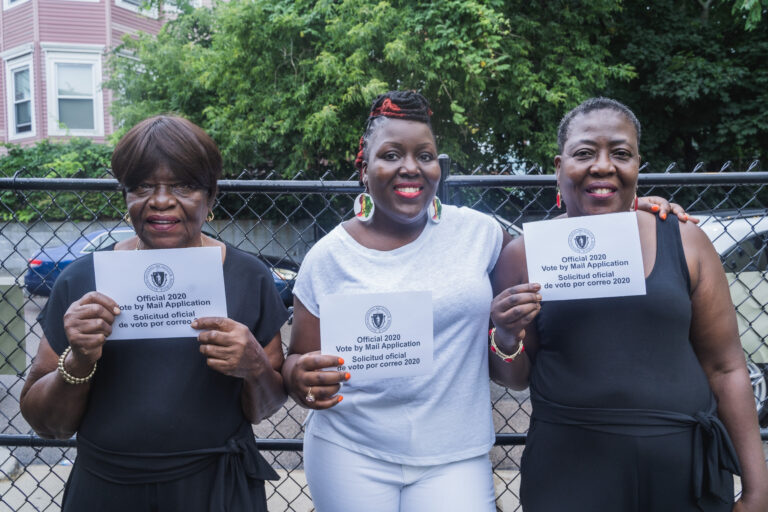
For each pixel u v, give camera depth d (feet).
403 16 29.86
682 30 39.01
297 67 31.91
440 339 5.36
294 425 12.64
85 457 4.72
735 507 4.97
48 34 48.52
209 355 4.52
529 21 32.45
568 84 32.63
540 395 5.23
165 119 4.73
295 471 10.76
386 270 5.45
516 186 7.16
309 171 32.01
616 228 4.85
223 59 32.68
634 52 36.94
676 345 4.86
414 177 5.27
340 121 30.27
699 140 40.78
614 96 37.91
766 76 36.63
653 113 39.47
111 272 4.55
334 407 5.48
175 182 4.63
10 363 7.70
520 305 4.83
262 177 33.24
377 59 31.07
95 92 49.85
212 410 4.81
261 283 5.18
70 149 39.99
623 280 4.83
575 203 5.24
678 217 5.15
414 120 5.29
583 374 4.94
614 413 4.78
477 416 5.48
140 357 4.73
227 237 13.93
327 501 5.54
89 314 4.35
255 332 5.15
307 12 31.81
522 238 5.64
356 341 5.08
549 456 5.08
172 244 4.74
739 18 36.58
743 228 10.91
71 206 24.95
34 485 9.78
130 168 4.56
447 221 5.64
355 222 5.78
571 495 4.91
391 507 5.44
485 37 29.37
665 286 4.86
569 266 4.94
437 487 5.33
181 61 35.68
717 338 5.09
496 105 33.32
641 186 6.95
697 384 4.87
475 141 33.96
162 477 4.65
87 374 4.51
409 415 5.31
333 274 5.56
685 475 4.74
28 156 38.88
